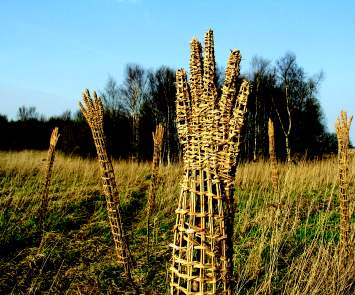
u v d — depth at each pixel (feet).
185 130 7.11
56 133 23.13
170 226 24.70
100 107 15.74
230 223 7.01
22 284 15.78
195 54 7.11
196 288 6.84
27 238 21.53
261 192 30.35
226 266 6.88
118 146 88.12
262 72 93.40
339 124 14.73
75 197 30.96
